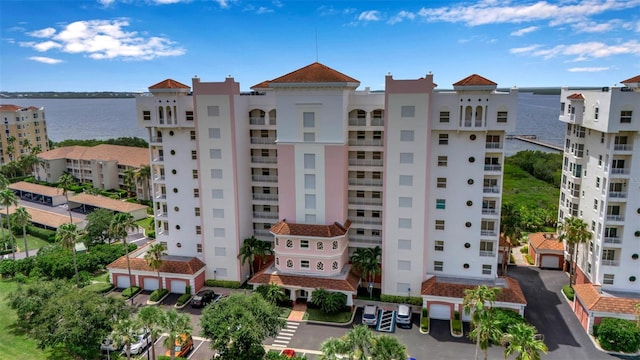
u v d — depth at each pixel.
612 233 53.94
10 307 57.31
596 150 55.69
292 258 59.47
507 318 49.28
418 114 53.78
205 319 42.84
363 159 59.78
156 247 60.12
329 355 36.59
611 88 49.53
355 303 58.91
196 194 63.69
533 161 151.88
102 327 46.25
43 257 70.88
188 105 60.88
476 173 54.72
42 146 158.00
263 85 67.88
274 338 51.22
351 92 59.88
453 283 55.25
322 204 59.31
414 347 49.03
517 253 75.12
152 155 64.88
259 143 63.69
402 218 56.88
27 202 116.69
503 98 51.72
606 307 49.75
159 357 46.59
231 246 62.84
